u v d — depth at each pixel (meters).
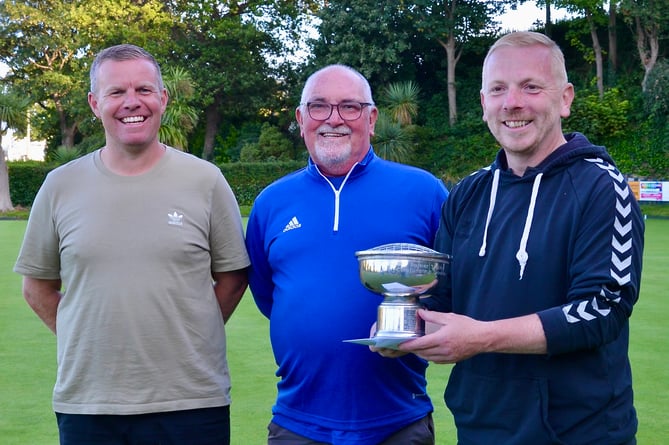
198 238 3.23
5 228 24.42
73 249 3.16
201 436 3.20
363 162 3.34
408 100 33.00
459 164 35.03
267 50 40.22
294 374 3.29
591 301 2.31
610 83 33.78
